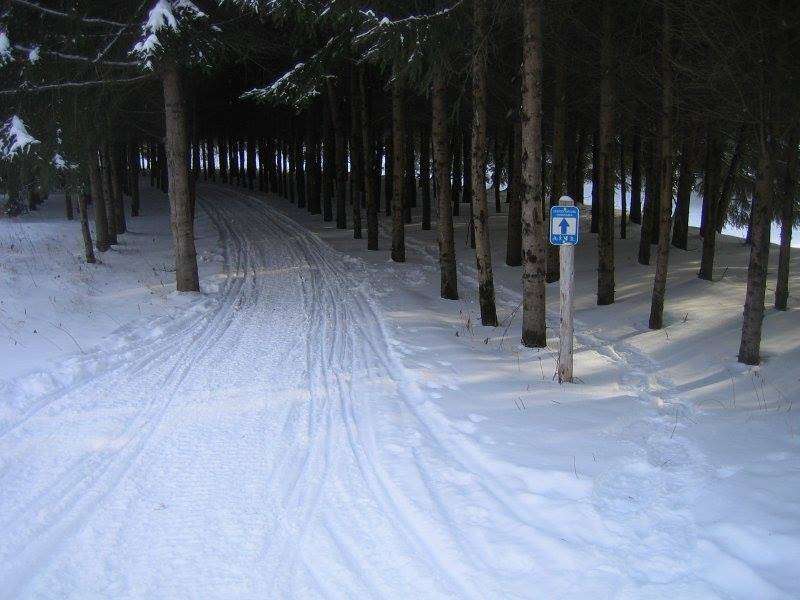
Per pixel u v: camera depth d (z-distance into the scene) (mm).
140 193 44688
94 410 6805
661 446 5758
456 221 29469
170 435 6105
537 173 9922
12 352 8820
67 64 12547
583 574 3705
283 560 3992
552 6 12391
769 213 8133
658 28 12234
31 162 12656
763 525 4082
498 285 16750
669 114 10781
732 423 6289
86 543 4227
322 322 11453
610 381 8320
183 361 8805
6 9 11828
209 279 15852
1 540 4266
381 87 23031
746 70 8039
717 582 3564
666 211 11031
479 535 4176
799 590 3426
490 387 7797
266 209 34344
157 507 4699
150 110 20406
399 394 7402
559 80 15219
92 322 10922
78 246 20719
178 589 3725
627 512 4477
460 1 9836
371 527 4352
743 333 8422
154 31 11320
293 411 6777
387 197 32531
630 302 13492
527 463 5297
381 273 17391
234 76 27078
